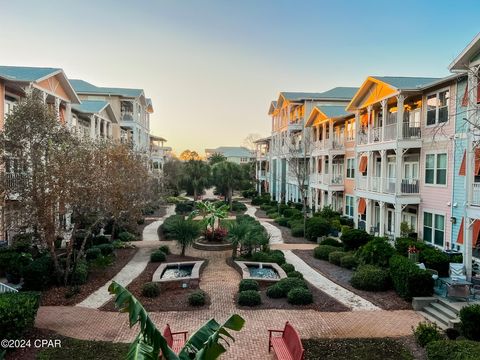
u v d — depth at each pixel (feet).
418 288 45.98
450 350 29.14
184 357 20.54
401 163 71.61
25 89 68.95
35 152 48.78
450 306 42.11
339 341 35.70
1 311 31.24
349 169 107.34
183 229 73.10
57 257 55.11
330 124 109.50
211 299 47.85
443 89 64.39
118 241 81.41
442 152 65.05
